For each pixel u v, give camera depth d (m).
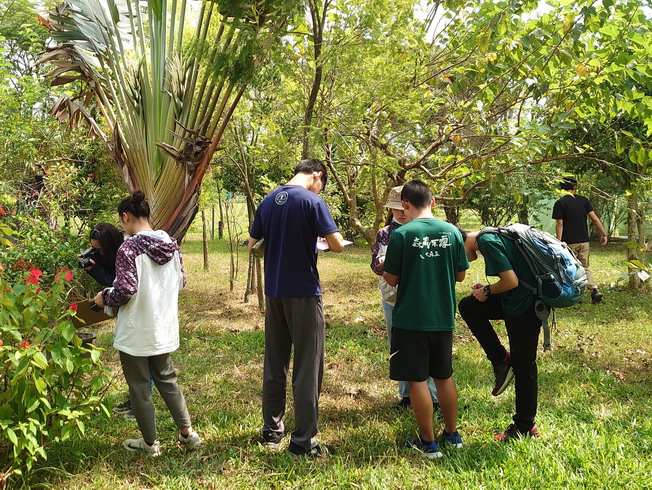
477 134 5.12
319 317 3.36
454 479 3.05
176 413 3.42
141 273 3.23
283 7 4.23
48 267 5.36
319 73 5.16
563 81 4.97
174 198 4.60
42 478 3.04
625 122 6.96
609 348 5.57
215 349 5.75
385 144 5.79
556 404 4.12
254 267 9.12
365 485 2.97
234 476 3.13
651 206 4.97
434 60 6.02
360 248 16.91
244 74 4.35
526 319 3.37
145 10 5.31
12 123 6.60
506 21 4.61
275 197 3.42
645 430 3.54
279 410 3.54
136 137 4.61
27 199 6.89
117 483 3.03
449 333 3.37
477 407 4.06
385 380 4.78
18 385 2.76
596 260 12.38
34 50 7.42
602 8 4.37
